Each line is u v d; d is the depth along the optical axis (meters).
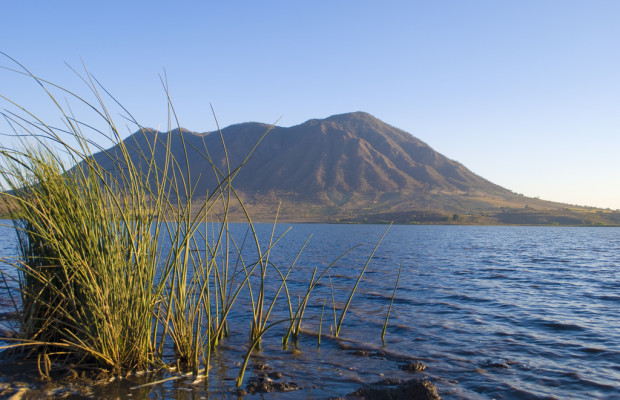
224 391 5.12
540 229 129.25
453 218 182.38
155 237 5.61
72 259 5.23
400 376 5.85
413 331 8.40
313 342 7.55
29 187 5.61
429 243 45.28
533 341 7.74
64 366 5.47
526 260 25.64
